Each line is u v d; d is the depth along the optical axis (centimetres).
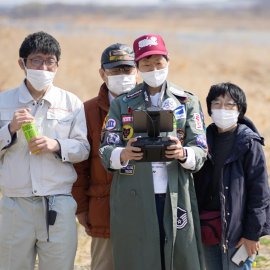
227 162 1166
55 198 1167
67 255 1171
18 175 1165
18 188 1166
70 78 4594
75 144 1179
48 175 1166
